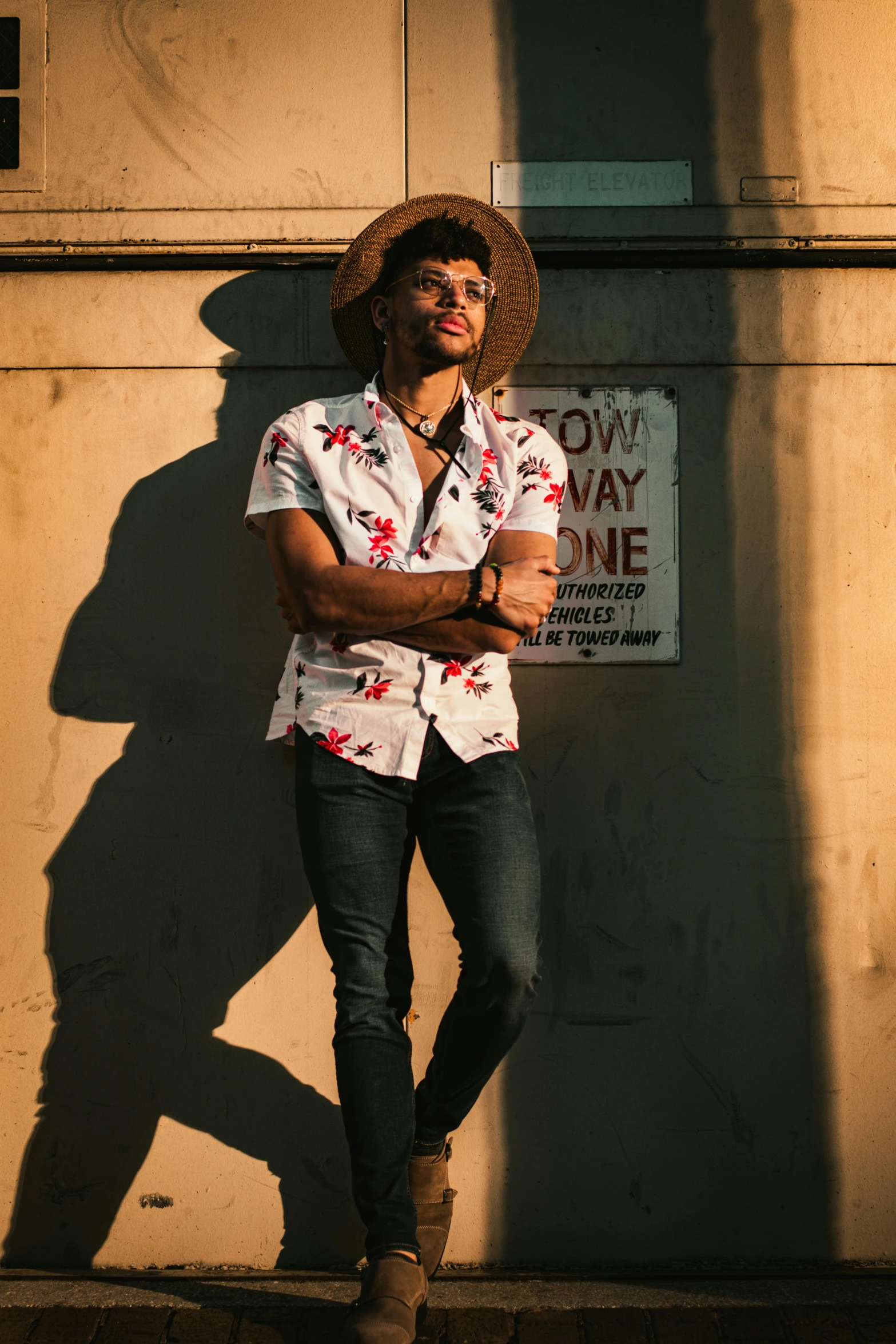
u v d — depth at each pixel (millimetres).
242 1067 2158
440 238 1923
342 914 1765
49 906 2182
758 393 2234
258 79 2238
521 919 1765
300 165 2238
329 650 1841
